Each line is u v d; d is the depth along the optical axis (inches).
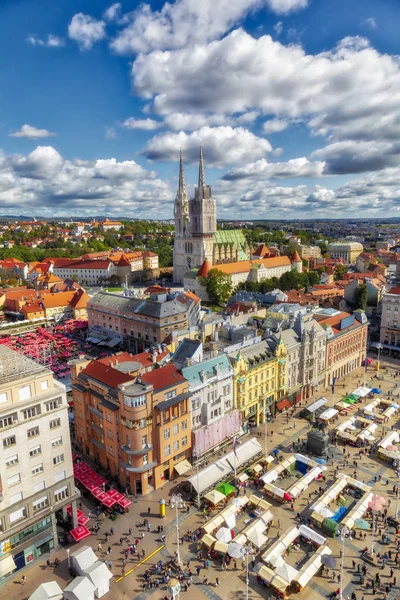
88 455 3720.5
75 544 2797.7
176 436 3358.8
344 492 3319.4
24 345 6702.8
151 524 2970.0
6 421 2443.4
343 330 5561.0
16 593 2426.2
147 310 6225.4
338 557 2691.9
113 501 3041.3
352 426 4229.8
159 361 3998.5
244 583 2500.0
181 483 3331.7
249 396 4099.4
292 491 3206.2
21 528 2536.9
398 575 2551.7
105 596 2409.0
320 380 5177.2
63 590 2322.8
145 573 2561.5
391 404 4626.0
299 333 4813.0
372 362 6230.3
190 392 3422.7
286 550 2726.4
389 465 3671.3
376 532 2913.4
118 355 4079.7
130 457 3159.5
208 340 5388.8
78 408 3703.3
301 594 2425.0
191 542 2810.0
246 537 2726.4
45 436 2620.6
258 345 4335.6
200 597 2399.1
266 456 3641.7
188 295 7194.9
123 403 3112.7
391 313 6633.9
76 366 3742.6
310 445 3799.2
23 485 2549.2
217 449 3752.5
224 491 3157.0
